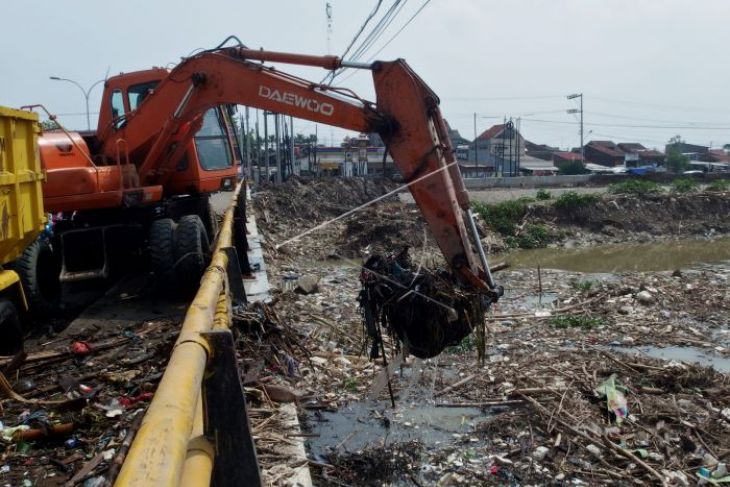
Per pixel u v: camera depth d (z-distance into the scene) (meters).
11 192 5.88
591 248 26.16
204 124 11.73
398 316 5.49
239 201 13.45
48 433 5.02
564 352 9.11
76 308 9.66
